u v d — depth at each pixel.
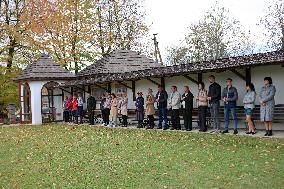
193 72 19.45
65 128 25.33
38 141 19.16
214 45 53.09
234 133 17.17
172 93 20.66
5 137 21.88
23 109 33.12
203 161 11.81
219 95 18.38
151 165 11.80
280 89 17.42
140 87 25.89
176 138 16.91
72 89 32.72
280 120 16.73
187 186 9.30
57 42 37.66
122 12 42.81
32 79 31.73
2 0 38.38
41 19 37.34
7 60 36.97
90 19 38.91
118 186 9.76
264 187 8.76
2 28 37.22
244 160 11.52
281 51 17.08
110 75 27.72
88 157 13.88
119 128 23.09
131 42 43.75
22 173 11.99
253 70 18.47
